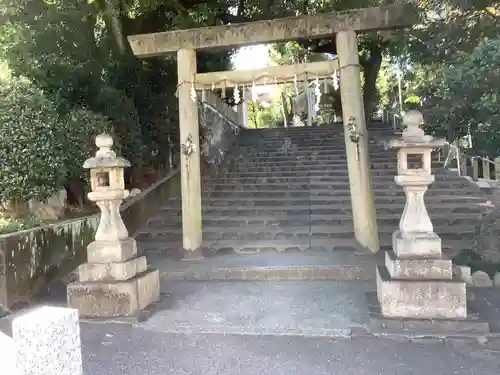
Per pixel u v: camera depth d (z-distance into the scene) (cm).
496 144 603
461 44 653
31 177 640
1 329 482
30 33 745
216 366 373
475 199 912
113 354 402
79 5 846
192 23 1095
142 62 1066
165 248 855
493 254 685
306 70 754
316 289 612
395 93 1912
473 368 355
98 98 866
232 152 1362
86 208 851
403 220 470
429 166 463
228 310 523
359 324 460
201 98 1209
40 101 680
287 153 1289
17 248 571
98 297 498
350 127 733
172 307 539
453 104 598
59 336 243
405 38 827
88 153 761
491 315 473
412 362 369
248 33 755
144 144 1062
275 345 415
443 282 437
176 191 1141
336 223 902
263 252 812
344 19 728
